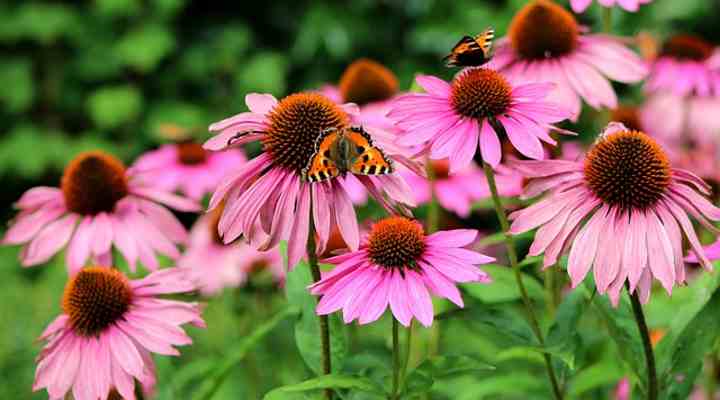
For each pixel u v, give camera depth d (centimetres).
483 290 117
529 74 123
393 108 106
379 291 100
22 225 125
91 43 312
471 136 104
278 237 102
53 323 110
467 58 106
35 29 301
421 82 107
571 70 122
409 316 99
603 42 124
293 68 303
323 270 115
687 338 108
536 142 104
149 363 109
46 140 303
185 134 157
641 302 102
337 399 107
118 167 126
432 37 274
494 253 141
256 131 104
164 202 127
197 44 312
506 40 125
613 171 103
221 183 104
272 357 137
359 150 99
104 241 123
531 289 116
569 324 109
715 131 152
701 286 108
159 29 302
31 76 314
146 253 124
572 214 103
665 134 153
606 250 102
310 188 102
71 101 319
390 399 103
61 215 125
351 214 102
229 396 136
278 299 140
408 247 101
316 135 103
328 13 288
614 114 150
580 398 125
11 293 221
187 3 315
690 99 154
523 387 122
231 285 138
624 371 118
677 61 155
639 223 102
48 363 109
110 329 109
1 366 175
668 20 252
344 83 150
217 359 126
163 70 311
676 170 104
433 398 125
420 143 104
